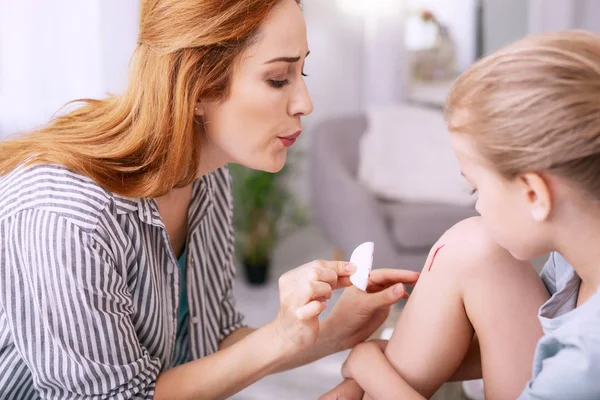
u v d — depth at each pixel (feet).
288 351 3.55
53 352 3.39
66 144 3.61
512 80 2.55
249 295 10.89
